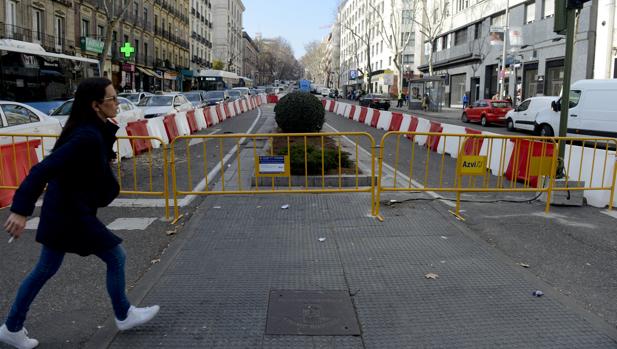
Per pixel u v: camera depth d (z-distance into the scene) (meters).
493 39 35.03
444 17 50.22
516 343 3.76
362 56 102.00
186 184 9.53
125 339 3.79
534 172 7.88
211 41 85.50
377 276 5.01
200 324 4.03
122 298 3.75
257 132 19.25
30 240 6.24
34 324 4.09
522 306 4.37
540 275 5.16
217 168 11.09
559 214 7.50
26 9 31.33
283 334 3.87
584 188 7.82
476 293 4.62
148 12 52.34
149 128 14.48
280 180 8.70
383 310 4.28
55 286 4.82
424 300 4.47
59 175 3.33
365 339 3.80
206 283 4.84
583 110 17.48
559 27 8.02
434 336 3.85
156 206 7.88
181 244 5.97
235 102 30.44
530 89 38.06
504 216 7.32
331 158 9.49
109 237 3.53
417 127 16.83
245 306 4.34
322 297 4.52
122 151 12.37
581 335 3.88
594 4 29.31
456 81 53.25
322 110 15.41
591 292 4.75
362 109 26.36
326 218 7.01
